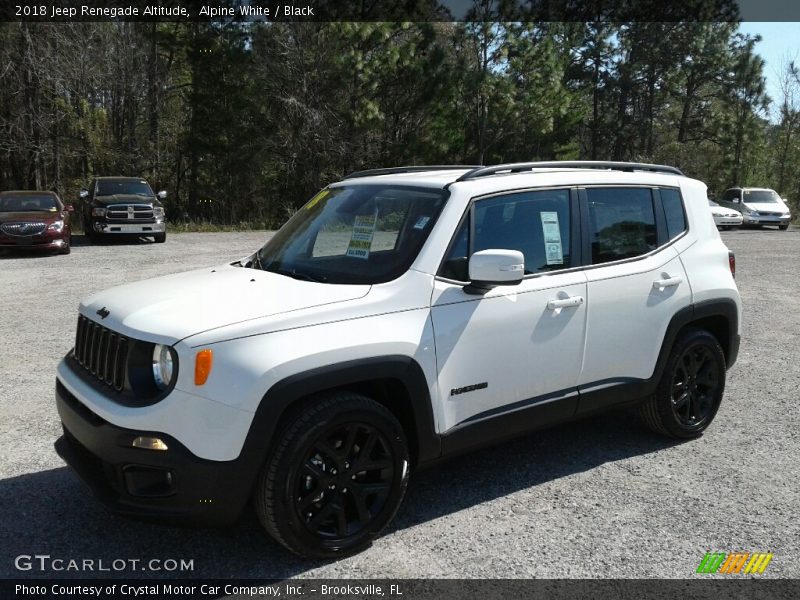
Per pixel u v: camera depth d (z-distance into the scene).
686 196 4.89
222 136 29.42
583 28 33.09
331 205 4.29
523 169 4.16
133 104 30.95
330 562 3.30
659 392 4.64
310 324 3.21
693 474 4.32
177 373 2.97
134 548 3.41
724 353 5.13
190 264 14.07
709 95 40.84
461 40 27.64
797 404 5.72
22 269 13.23
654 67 38.59
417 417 3.48
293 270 3.90
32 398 5.55
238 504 3.06
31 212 15.80
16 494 3.93
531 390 3.95
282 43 26.17
